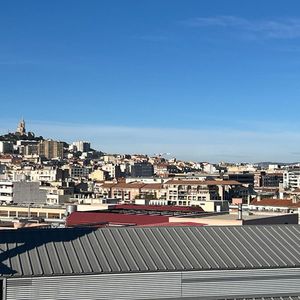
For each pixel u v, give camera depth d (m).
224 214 83.75
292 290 40.56
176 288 38.62
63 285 36.78
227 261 40.41
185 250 41.50
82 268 37.50
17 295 36.09
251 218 75.25
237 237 44.47
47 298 36.50
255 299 39.94
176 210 102.12
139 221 83.88
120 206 111.69
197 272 39.03
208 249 42.03
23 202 196.75
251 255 41.72
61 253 39.22
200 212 95.88
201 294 39.03
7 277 35.84
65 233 42.38
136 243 41.81
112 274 37.59
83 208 132.88
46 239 41.09
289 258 41.69
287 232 46.25
